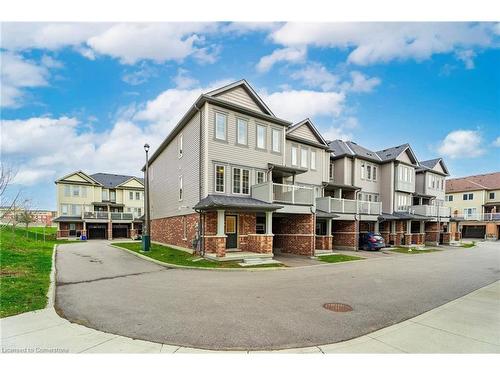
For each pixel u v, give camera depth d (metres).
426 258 17.47
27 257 12.84
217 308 6.15
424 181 31.58
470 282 9.73
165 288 8.05
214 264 12.25
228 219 15.22
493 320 5.66
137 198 45.72
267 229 14.51
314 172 21.58
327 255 16.98
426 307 6.56
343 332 4.92
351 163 25.09
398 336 4.79
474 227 44.78
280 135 18.22
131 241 32.12
